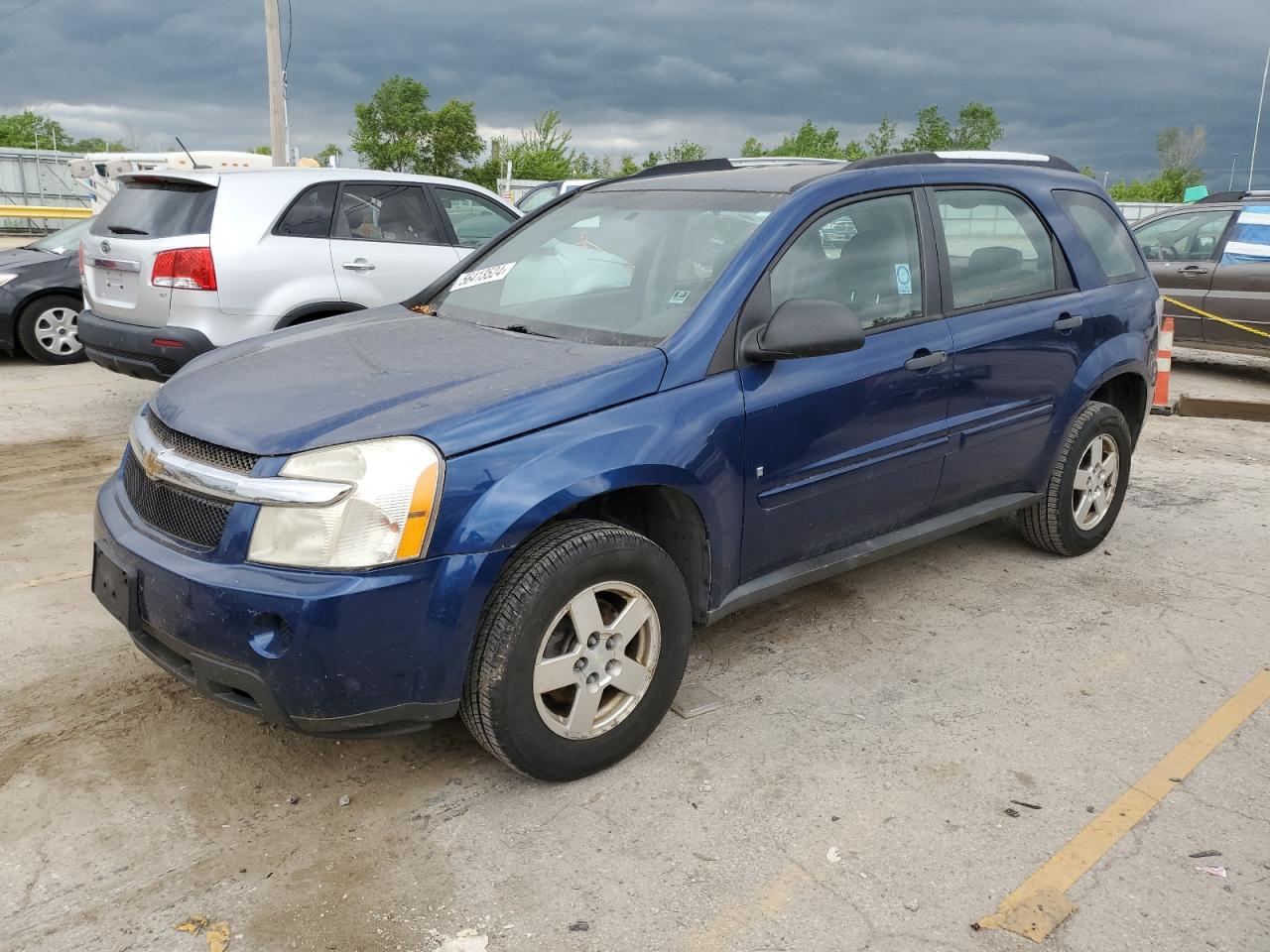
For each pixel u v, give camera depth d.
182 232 6.57
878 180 3.93
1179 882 2.73
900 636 4.18
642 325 3.44
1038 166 4.80
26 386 8.82
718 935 2.51
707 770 3.21
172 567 2.75
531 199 13.56
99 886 2.65
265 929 2.51
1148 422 8.34
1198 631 4.29
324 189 7.11
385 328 3.80
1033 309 4.39
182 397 3.20
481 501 2.75
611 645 3.07
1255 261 9.72
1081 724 3.53
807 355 3.27
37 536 5.11
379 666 2.70
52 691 3.60
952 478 4.16
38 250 10.24
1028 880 2.73
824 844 2.86
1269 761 3.33
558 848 2.83
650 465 3.05
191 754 3.24
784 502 3.51
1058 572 4.89
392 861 2.77
